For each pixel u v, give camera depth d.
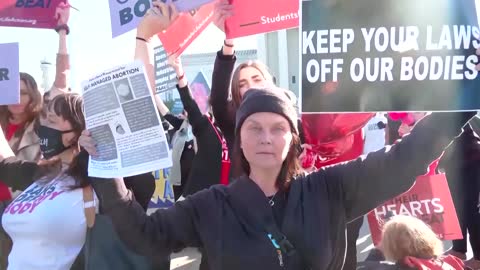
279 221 1.75
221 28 3.00
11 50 2.95
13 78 2.96
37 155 3.63
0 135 2.91
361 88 1.96
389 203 3.29
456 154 4.31
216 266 1.74
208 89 6.13
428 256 2.85
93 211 2.44
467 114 1.84
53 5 3.48
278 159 1.76
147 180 2.51
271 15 2.91
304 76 2.01
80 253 2.49
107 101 1.90
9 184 2.82
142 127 1.87
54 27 3.52
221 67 3.01
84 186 2.44
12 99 2.96
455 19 1.87
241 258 1.70
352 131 3.14
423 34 1.90
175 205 1.91
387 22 1.93
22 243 2.50
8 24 3.32
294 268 1.68
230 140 3.04
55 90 3.70
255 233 1.72
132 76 1.88
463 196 4.36
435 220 3.22
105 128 1.90
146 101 1.87
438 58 1.88
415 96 1.90
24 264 2.46
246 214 1.76
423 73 1.89
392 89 1.93
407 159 1.74
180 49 3.17
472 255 4.69
